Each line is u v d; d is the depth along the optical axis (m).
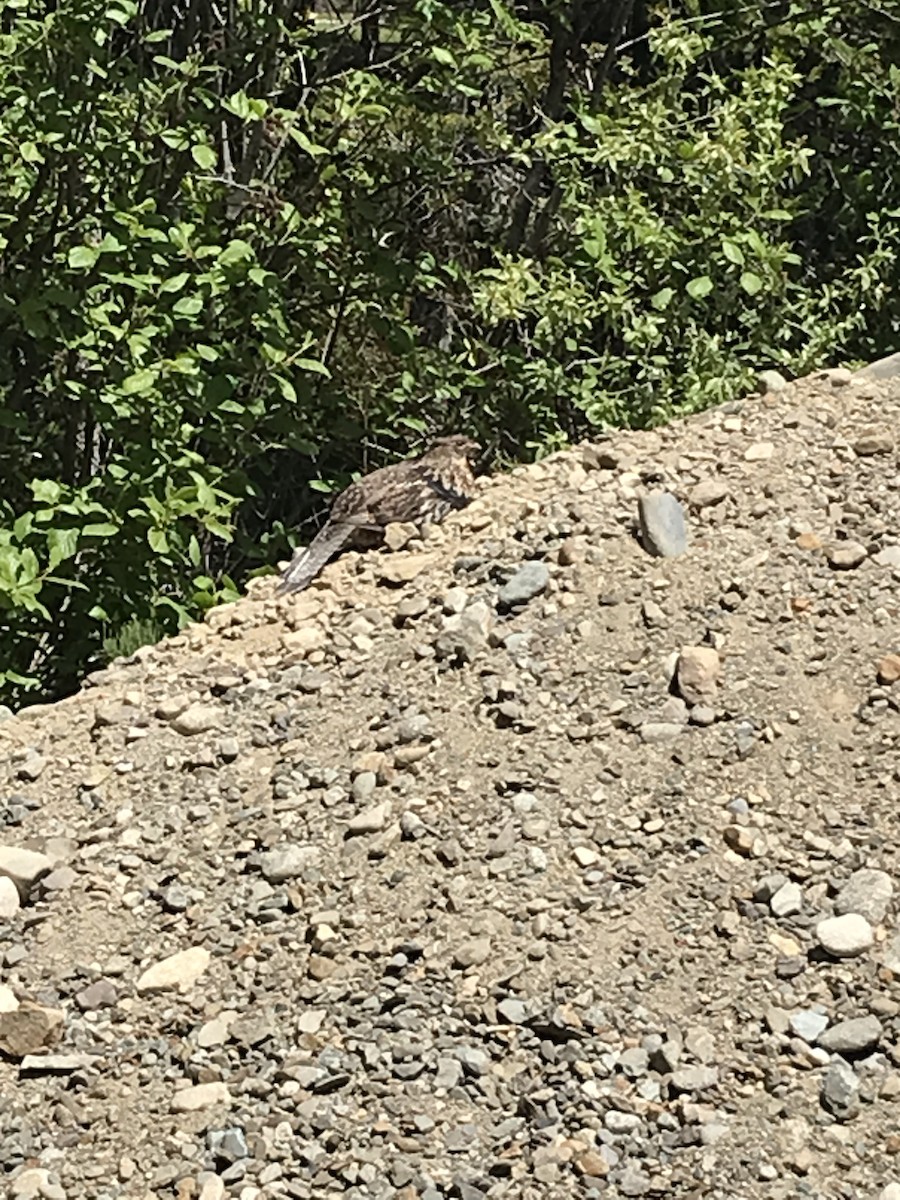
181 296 7.56
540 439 8.71
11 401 8.30
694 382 7.67
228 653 5.34
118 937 4.28
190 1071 3.83
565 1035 3.67
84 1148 3.70
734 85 10.33
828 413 5.61
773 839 4.08
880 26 10.35
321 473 9.11
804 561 4.88
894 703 4.36
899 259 8.94
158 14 10.37
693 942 3.85
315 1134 3.60
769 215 8.23
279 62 9.65
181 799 4.71
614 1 11.88
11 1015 3.99
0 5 6.95
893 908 3.86
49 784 4.91
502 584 5.14
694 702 4.47
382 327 9.37
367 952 4.01
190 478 7.07
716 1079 3.54
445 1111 3.59
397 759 4.57
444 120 9.83
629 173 8.55
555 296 8.10
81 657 6.88
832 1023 3.63
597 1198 3.35
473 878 4.13
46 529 6.56
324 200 9.30
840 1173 3.34
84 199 7.89
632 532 5.17
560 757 4.43
